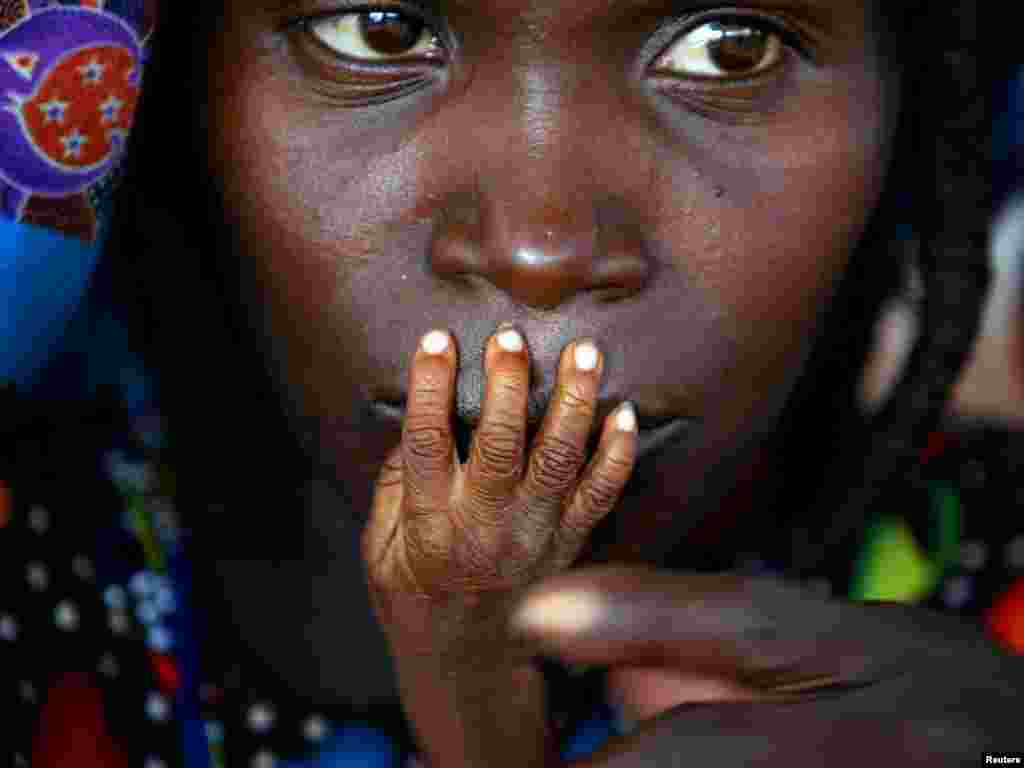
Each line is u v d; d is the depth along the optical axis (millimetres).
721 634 407
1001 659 409
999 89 595
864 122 478
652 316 452
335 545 534
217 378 537
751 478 560
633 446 435
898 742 403
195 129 485
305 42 462
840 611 412
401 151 456
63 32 459
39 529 543
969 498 595
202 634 545
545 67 448
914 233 542
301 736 541
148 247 528
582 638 406
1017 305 902
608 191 450
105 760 527
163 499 553
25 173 468
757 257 464
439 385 433
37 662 528
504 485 429
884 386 638
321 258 464
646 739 407
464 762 447
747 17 460
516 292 438
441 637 439
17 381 503
